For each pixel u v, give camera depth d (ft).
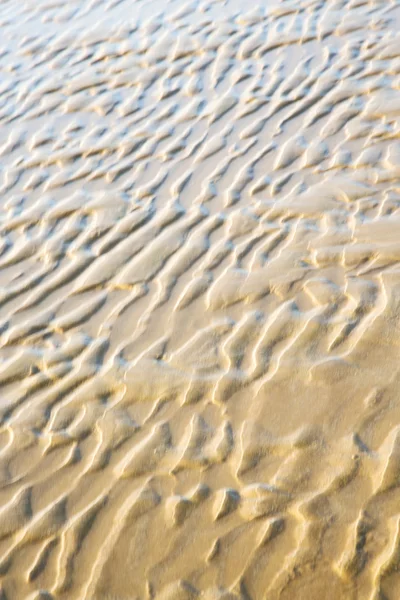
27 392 10.48
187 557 7.89
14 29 23.25
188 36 20.47
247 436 9.05
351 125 15.37
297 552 7.66
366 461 8.35
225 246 12.62
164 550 8.01
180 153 15.74
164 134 16.52
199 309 11.31
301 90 17.03
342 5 20.43
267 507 8.16
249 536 7.93
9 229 14.33
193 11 21.88
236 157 15.20
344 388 9.32
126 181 15.16
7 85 19.94
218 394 9.71
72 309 11.96
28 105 18.76
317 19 19.94
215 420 9.37
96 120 17.57
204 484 8.60
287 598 7.32
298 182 14.01
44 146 16.89
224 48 19.51
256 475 8.57
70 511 8.64
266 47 19.15
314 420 9.04
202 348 10.53
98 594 7.75
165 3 22.84
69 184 15.39
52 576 8.01
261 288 11.38
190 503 8.41
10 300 12.46
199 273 12.10
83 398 10.17
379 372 9.41
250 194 13.96
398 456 8.25
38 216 14.52
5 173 16.14
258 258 12.12
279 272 11.63
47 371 10.78
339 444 8.65
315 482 8.30
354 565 7.41
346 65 17.58
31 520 8.62
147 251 12.94
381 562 7.36
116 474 8.97
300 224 12.74
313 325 10.39
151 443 9.27
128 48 20.54
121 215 14.10
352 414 8.97
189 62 19.24
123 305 11.80
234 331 10.69
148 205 14.26
